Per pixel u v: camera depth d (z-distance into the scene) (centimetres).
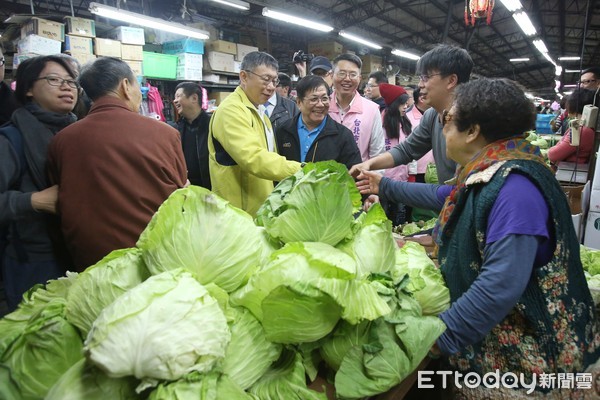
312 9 1414
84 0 966
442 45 207
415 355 103
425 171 450
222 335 81
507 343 123
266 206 127
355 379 99
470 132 131
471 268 127
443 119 142
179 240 94
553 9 1691
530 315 118
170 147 191
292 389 93
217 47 814
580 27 1873
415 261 136
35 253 191
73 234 174
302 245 96
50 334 87
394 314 108
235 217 101
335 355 104
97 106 181
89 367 79
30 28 546
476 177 123
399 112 427
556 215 116
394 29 1916
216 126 250
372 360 100
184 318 77
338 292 89
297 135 296
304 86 275
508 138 127
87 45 599
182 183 201
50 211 175
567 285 122
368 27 1759
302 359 104
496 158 123
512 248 111
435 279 131
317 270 91
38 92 185
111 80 182
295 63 631
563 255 120
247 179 263
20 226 187
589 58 2570
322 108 278
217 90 862
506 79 129
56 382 80
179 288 82
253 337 93
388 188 201
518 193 113
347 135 290
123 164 173
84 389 76
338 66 332
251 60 252
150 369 73
